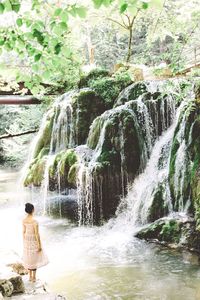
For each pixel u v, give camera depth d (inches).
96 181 489.7
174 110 512.7
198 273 318.7
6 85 639.8
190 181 414.0
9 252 369.1
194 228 384.2
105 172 490.0
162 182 458.3
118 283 310.8
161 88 543.5
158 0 157.2
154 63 744.3
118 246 403.2
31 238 303.1
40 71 196.7
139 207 466.3
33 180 559.2
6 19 202.2
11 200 703.1
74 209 591.2
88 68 692.7
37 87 196.1
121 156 501.0
